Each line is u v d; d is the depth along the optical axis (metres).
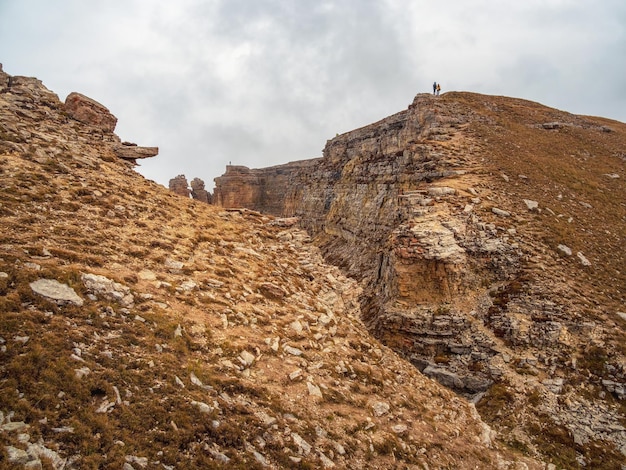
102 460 7.25
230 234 22.78
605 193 50.03
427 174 52.44
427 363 30.39
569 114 88.44
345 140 115.88
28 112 22.77
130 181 22.31
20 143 19.22
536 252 35.22
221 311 14.84
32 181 16.62
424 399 17.88
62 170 18.94
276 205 185.50
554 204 43.75
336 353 16.78
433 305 33.28
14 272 10.48
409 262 34.81
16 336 8.75
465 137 60.88
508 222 38.38
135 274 14.19
